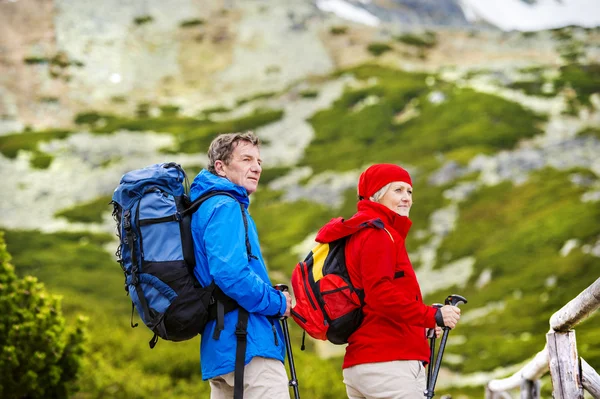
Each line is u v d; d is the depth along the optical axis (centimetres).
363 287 417
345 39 14950
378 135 9600
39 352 948
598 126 8881
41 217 7938
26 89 12862
